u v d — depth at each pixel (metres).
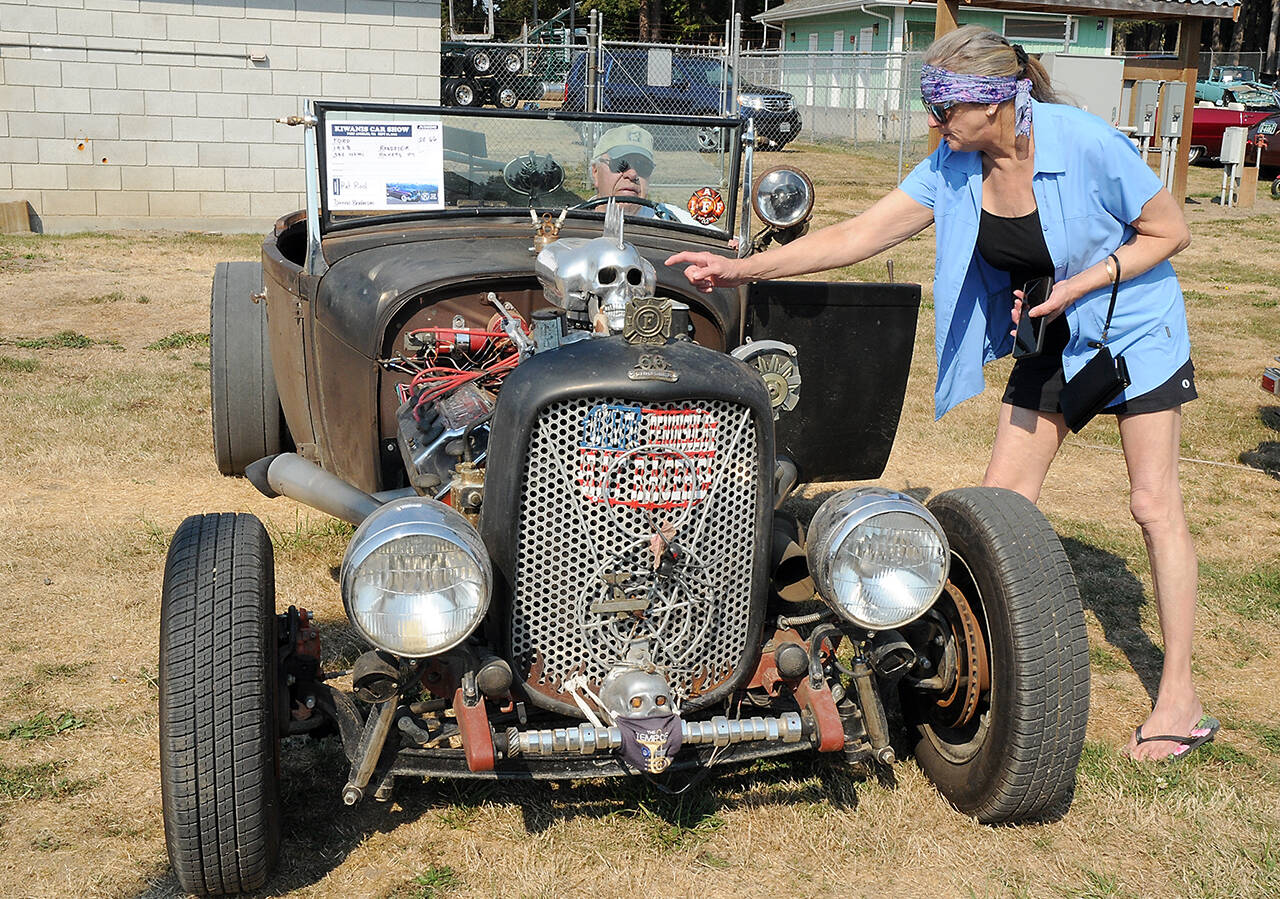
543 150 4.44
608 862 2.91
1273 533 5.54
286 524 5.11
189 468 5.83
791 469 3.88
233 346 5.39
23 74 13.69
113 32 13.84
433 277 3.65
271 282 4.65
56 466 5.74
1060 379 3.53
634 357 2.66
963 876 2.91
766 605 3.03
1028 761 2.89
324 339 3.97
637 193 4.55
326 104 4.13
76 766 3.27
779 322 3.95
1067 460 6.60
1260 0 45.16
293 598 4.38
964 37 3.13
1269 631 4.47
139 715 3.54
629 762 2.65
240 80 14.35
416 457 3.26
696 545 2.74
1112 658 4.23
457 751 2.78
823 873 2.90
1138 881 2.91
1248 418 7.46
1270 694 3.99
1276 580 4.91
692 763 2.85
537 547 2.69
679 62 16.80
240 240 13.95
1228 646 4.35
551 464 2.65
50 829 2.99
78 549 4.71
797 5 35.72
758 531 2.79
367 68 14.69
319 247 4.17
